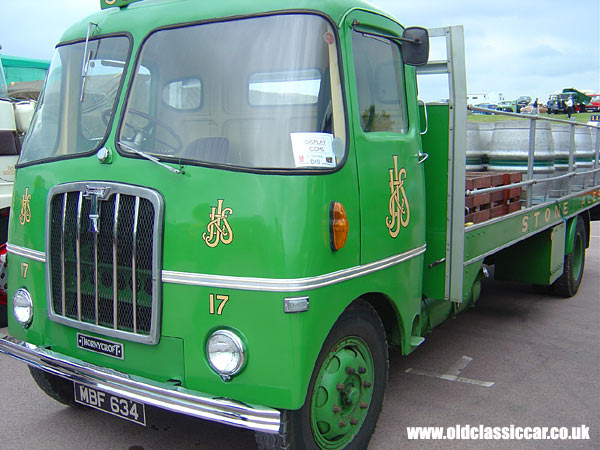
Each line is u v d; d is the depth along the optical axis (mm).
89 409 4074
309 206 2717
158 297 2863
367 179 3180
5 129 5801
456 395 4383
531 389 4504
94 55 3393
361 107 3250
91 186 3037
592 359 5160
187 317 2830
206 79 3045
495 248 4746
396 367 4945
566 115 30891
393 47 3666
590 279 8312
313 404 2996
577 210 7004
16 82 8000
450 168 3986
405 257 3633
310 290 2730
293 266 2672
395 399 4305
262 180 2713
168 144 3037
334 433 3170
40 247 3316
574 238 7051
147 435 3719
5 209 5773
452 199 4008
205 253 2770
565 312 6629
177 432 3766
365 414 3400
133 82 3186
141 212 2898
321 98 2939
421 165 3879
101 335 3104
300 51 2910
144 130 3113
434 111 4020
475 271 4445
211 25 3123
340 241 2881
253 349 2719
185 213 2811
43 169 3344
